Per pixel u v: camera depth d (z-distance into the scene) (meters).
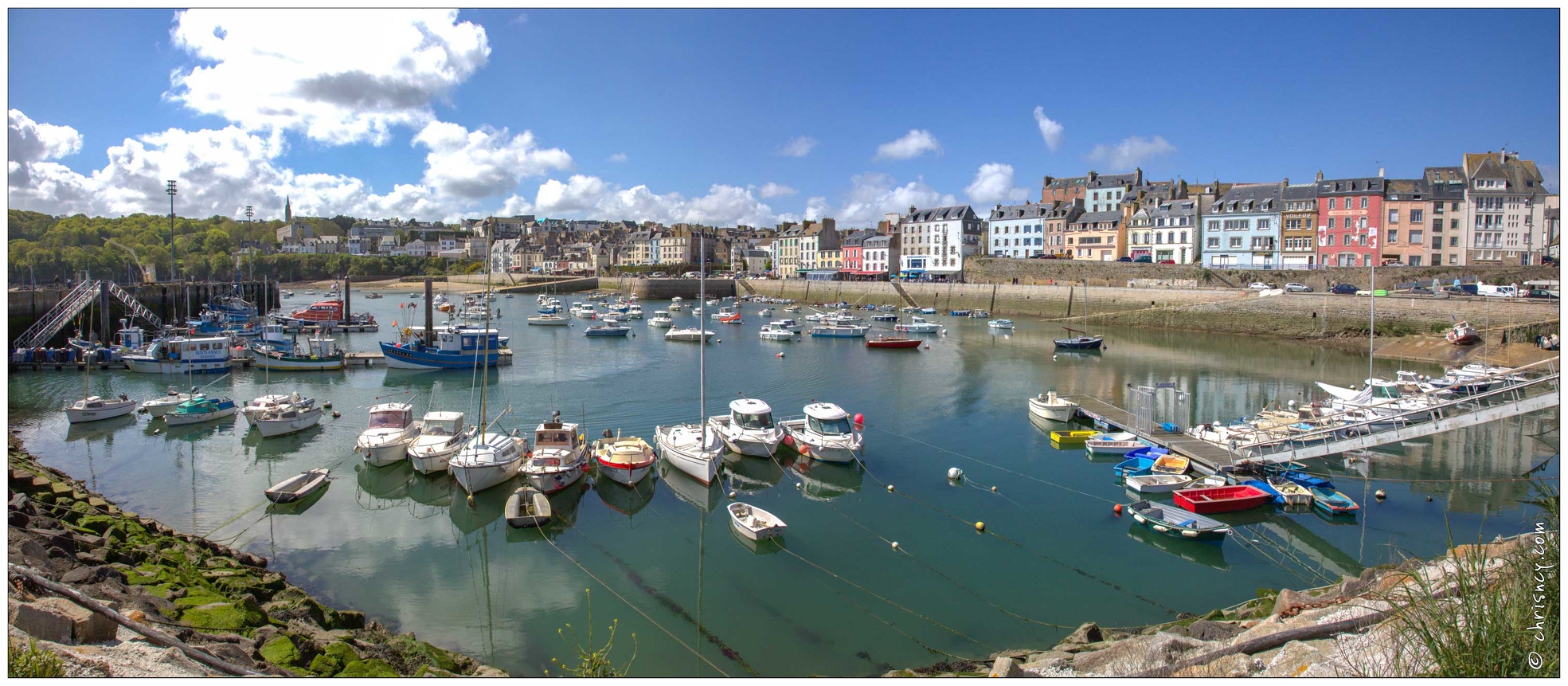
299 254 188.25
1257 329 69.81
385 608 16.75
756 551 19.88
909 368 50.91
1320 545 19.95
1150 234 100.50
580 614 16.58
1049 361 54.44
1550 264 74.44
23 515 15.75
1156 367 50.72
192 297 83.00
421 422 29.47
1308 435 24.84
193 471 26.03
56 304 56.97
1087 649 13.55
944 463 27.64
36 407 35.91
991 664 13.94
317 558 19.28
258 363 48.16
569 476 23.61
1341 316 64.56
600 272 171.50
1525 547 9.53
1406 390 36.22
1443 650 8.20
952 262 119.06
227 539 20.25
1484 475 24.84
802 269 146.25
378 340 69.06
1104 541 20.56
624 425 33.19
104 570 13.14
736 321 87.44
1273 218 88.50
